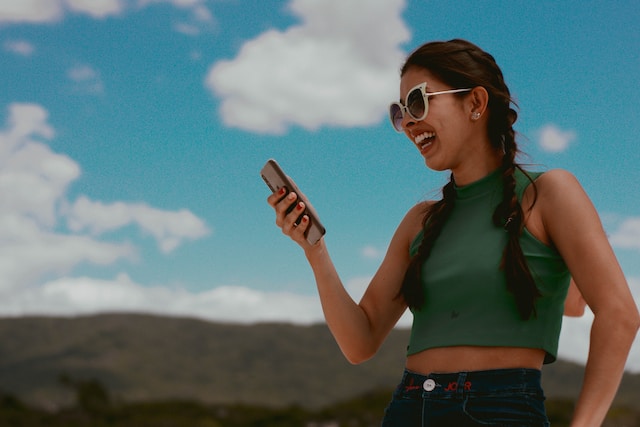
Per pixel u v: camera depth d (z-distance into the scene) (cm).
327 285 191
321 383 3516
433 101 175
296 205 184
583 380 151
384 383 3472
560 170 169
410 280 174
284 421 2319
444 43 179
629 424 1936
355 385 3472
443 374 159
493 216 167
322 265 191
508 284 158
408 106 177
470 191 177
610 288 152
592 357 151
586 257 155
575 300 193
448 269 167
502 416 150
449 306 166
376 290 199
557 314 163
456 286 165
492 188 174
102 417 2412
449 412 155
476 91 174
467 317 162
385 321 198
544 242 163
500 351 157
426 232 180
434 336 165
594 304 154
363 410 2403
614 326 149
